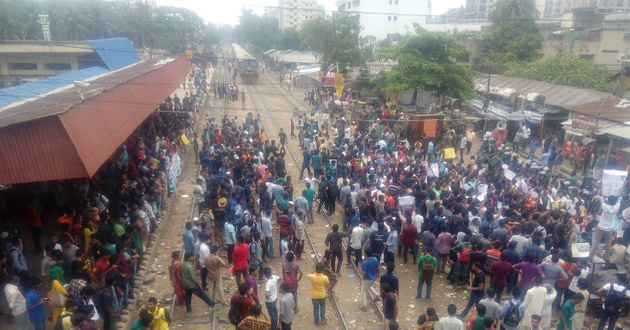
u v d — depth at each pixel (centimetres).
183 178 2227
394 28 8638
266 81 6238
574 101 2897
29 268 1165
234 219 1455
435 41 3519
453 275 1319
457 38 4662
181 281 1097
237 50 10725
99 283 971
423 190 1670
